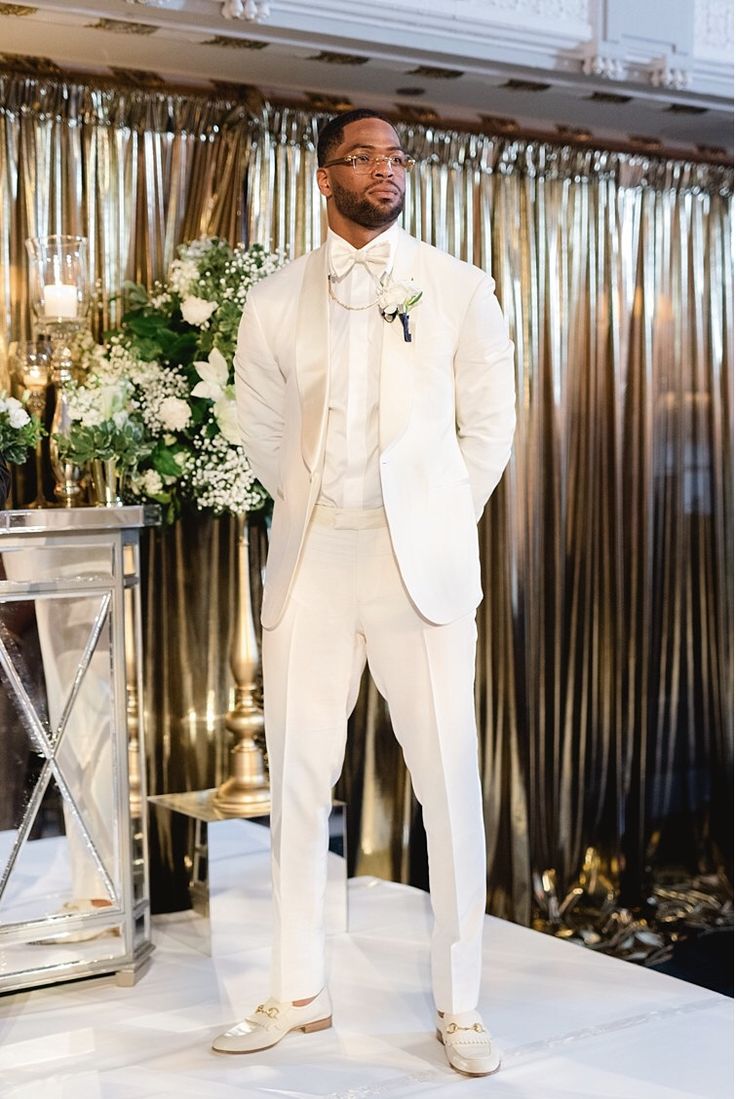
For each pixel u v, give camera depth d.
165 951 3.13
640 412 4.25
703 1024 2.62
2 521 2.75
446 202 3.92
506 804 3.99
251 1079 2.39
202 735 3.60
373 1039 2.56
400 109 3.85
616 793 4.24
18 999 2.82
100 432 2.94
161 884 3.43
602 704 4.23
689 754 4.44
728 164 4.41
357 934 3.19
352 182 2.36
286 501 2.48
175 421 3.12
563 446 4.12
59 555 2.84
